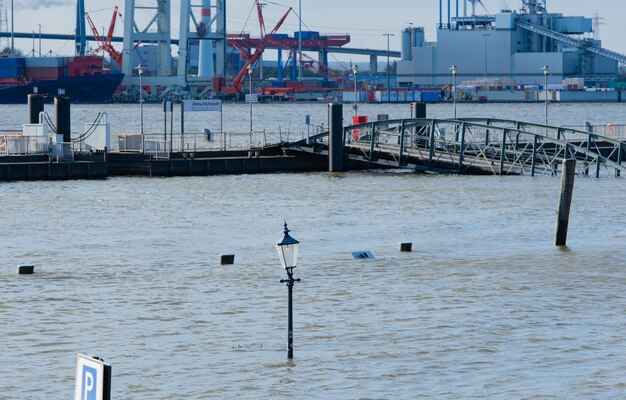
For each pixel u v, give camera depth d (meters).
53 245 80.56
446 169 129.38
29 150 126.88
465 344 52.03
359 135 149.38
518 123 133.88
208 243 81.69
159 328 55.66
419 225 90.50
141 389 46.16
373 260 73.56
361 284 65.62
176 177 127.50
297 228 89.38
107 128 132.75
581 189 112.50
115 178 125.75
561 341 52.34
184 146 143.62
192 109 147.50
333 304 60.38
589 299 61.06
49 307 60.19
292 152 137.12
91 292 63.88
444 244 80.12
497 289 63.94
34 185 117.50
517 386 45.97
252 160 133.25
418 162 129.75
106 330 55.31
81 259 74.56
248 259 74.44
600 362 48.97
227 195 111.00
